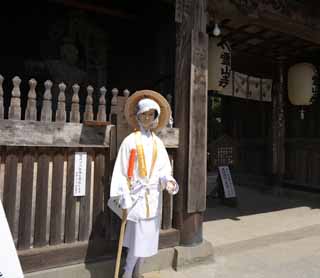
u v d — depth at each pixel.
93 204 2.83
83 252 2.74
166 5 5.04
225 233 4.14
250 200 6.52
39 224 2.59
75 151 2.73
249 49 6.32
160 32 5.31
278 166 7.14
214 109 14.02
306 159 6.80
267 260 3.48
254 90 6.83
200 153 3.24
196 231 3.26
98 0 5.30
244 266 3.28
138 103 2.49
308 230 4.51
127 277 2.58
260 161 7.74
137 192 2.43
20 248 2.50
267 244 4.04
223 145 8.20
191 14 3.22
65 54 5.23
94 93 5.45
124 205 2.32
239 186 8.16
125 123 2.88
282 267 3.29
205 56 3.29
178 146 3.21
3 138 2.37
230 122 8.70
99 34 5.56
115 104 2.89
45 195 2.61
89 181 2.81
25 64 4.97
